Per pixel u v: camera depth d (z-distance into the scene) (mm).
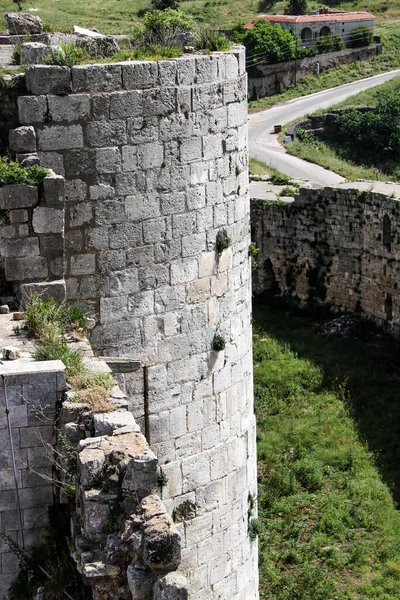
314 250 55781
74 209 17156
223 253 19078
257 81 100875
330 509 33938
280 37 102375
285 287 57500
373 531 32969
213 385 19375
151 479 12430
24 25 24203
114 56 18344
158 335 18281
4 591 13867
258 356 48250
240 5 119562
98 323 17641
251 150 80938
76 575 13312
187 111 17812
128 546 12023
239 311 20000
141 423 18469
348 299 54594
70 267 17281
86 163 17078
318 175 74375
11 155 17000
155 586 11438
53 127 16859
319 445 38969
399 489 35844
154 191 17688
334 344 50969
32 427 13727
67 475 13305
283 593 28641
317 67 104688
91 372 14609
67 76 16781
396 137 83500
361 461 37812
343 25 109500
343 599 28906
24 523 13914
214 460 19641
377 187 54344
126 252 17625
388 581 29984
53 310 16312
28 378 13594
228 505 20141
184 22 20672
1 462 13695
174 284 18297
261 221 58094
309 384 44938
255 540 21547
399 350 49969
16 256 16703
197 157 18141
